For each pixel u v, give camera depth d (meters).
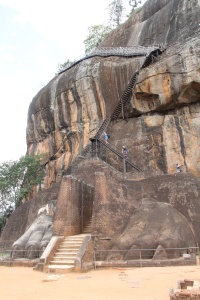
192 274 9.25
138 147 23.08
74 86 27.55
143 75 23.09
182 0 27.31
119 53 27.53
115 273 10.61
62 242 13.14
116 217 13.89
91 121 26.27
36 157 28.89
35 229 16.42
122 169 22.80
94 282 9.28
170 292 6.38
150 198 15.30
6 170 27.70
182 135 22.20
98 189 13.91
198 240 13.72
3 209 27.77
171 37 26.41
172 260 11.16
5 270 12.76
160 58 23.84
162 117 23.30
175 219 13.53
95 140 23.50
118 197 14.45
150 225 13.19
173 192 15.12
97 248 12.77
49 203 18.16
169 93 22.31
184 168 21.47
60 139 29.11
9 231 21.06
